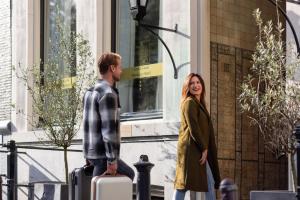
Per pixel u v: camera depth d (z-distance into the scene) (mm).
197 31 12867
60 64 15383
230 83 13219
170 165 12906
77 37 13648
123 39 14945
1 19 18219
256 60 9562
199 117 9961
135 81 14547
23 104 17016
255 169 13461
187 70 12805
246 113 13398
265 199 9047
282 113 9250
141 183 9234
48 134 14117
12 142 11680
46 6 17406
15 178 11602
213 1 13102
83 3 15500
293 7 11547
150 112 14117
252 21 13867
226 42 13250
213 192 10102
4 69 17953
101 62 8617
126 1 14922
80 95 13742
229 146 13000
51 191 11984
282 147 9547
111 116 8180
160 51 13930
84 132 8523
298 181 7309
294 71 9328
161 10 13867
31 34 17250
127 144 13961
